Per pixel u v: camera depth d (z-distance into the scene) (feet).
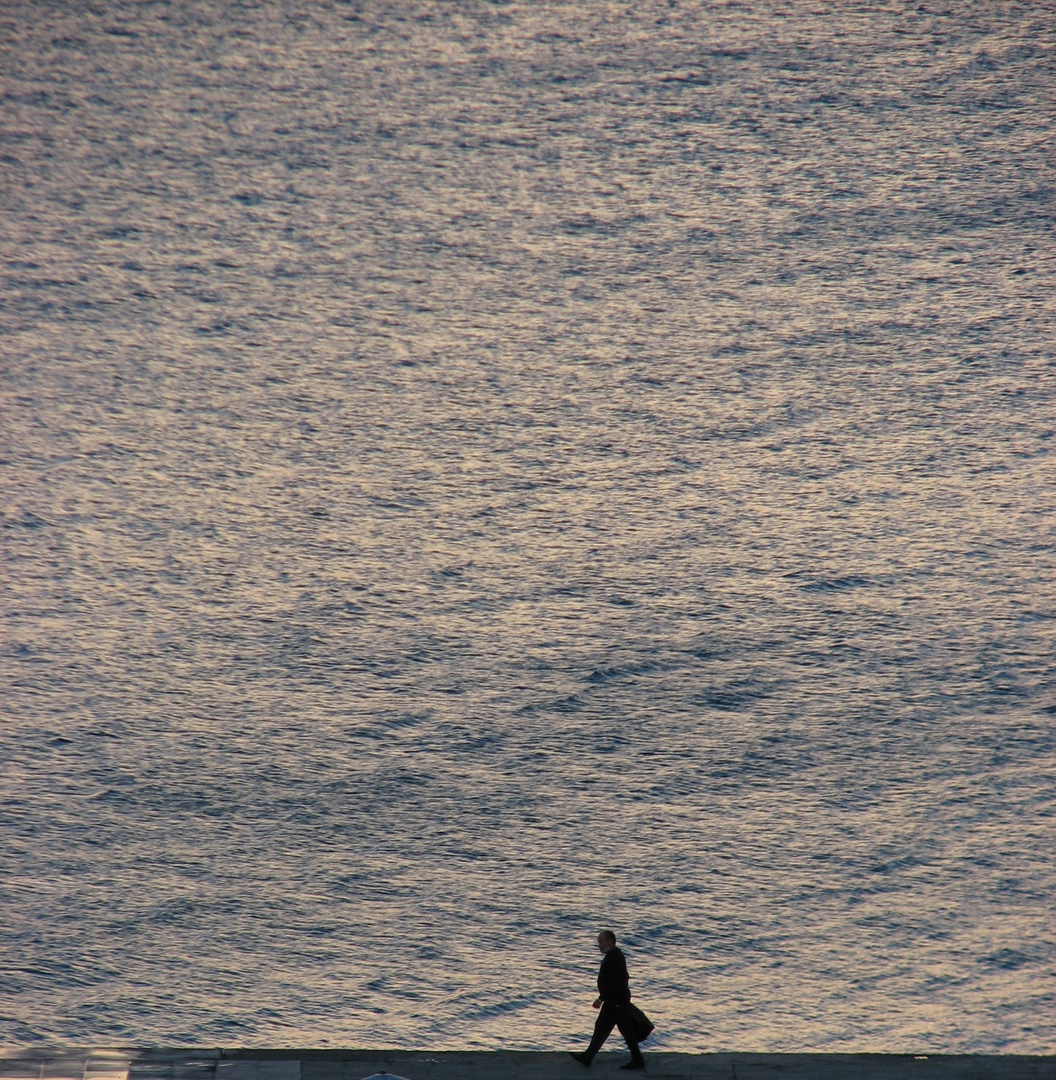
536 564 351.87
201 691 302.86
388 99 609.01
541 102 605.31
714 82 616.39
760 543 357.41
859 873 244.01
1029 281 473.67
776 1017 207.00
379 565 352.28
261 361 445.37
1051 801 262.67
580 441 406.62
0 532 362.94
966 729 285.64
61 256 499.92
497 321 467.11
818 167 552.41
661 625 326.24
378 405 424.46
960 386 422.82
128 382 432.25
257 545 360.48
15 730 287.07
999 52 625.41
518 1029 206.39
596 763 278.67
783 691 300.81
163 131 584.81
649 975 218.18
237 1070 171.01
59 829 256.52
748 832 256.73
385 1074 160.45
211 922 232.32
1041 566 341.21
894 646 314.96
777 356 443.73
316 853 251.80
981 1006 209.36
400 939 228.63
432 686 305.53
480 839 256.11
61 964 220.02
